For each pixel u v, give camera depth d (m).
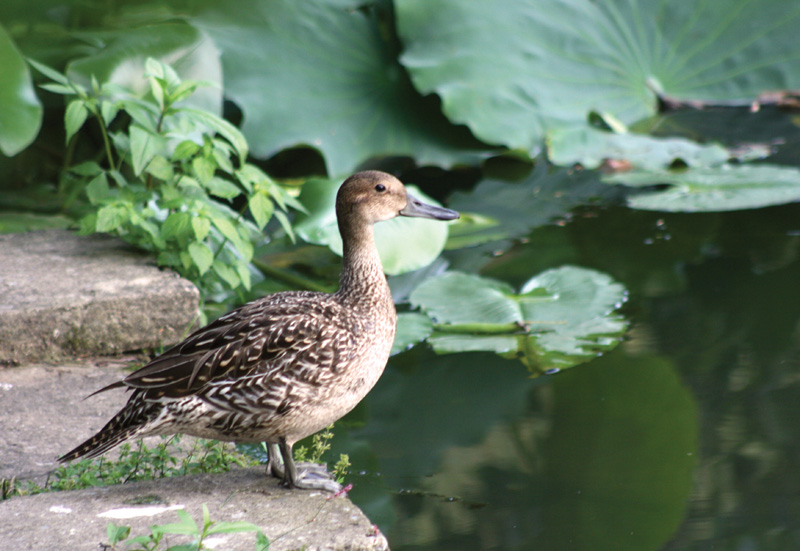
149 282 8.42
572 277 10.14
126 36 11.74
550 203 12.73
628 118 15.05
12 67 10.46
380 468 7.06
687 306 9.62
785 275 10.26
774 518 6.30
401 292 10.19
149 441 6.76
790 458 7.00
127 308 8.10
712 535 6.11
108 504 5.54
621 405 7.83
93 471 6.08
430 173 14.03
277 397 5.64
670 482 6.75
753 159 13.92
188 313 8.38
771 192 11.97
